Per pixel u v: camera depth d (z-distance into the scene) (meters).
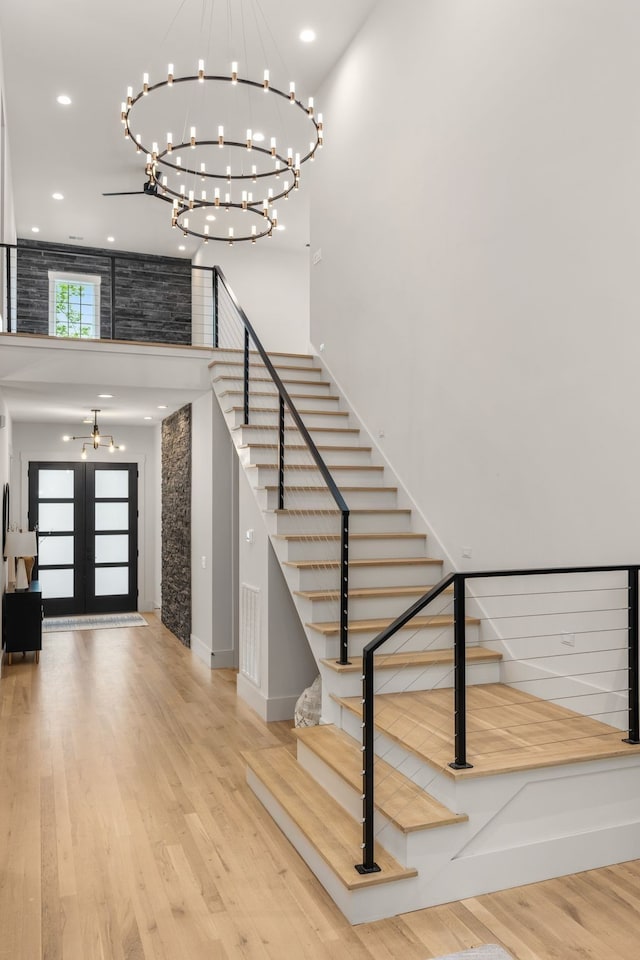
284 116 7.44
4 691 6.35
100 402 8.05
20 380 6.45
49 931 2.70
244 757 4.16
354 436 6.28
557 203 3.81
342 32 6.36
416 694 4.00
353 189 6.45
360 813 3.24
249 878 3.10
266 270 10.65
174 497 9.16
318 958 2.52
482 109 4.50
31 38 6.18
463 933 2.66
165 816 3.75
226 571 7.30
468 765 2.96
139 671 7.12
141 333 11.10
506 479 4.27
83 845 3.42
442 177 4.96
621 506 3.42
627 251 3.36
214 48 6.46
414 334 5.34
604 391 3.50
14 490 10.33
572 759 3.04
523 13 4.11
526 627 4.09
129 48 6.35
